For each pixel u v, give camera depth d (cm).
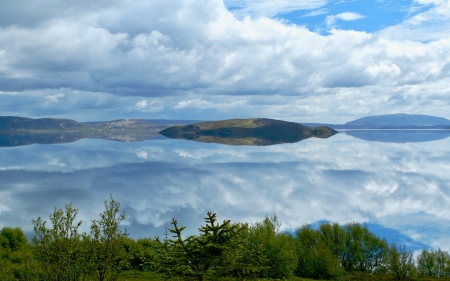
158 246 1730
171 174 19262
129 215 10244
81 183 16000
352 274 4428
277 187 15750
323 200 13288
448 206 12362
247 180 17612
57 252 1778
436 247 7612
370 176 19162
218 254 1647
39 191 13762
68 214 1827
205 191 14662
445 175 19500
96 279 1888
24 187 14638
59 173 18988
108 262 1852
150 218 9944
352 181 17650
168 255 1655
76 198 12506
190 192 14388
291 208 11894
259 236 3531
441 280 4169
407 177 18950
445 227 9550
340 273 4294
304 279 3878
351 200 13388
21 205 11075
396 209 11988
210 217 1664
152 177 18188
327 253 4175
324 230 5069
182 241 1650
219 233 1659
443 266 4841
